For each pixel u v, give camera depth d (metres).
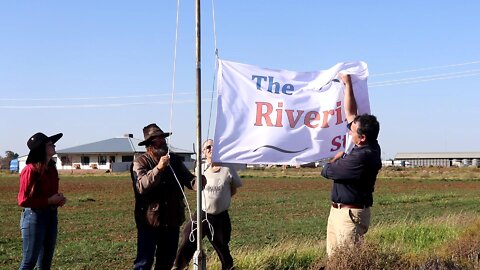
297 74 7.02
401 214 25.20
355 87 7.16
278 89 6.90
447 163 148.62
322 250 9.77
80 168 93.00
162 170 6.60
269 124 6.82
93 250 13.62
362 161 6.64
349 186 6.78
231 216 23.97
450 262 7.63
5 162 133.00
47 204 7.05
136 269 6.88
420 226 14.16
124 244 14.69
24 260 7.04
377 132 6.83
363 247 6.86
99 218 22.78
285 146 6.86
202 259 6.61
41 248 7.16
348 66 7.11
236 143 6.70
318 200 33.03
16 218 22.75
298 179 62.06
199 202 6.63
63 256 12.63
